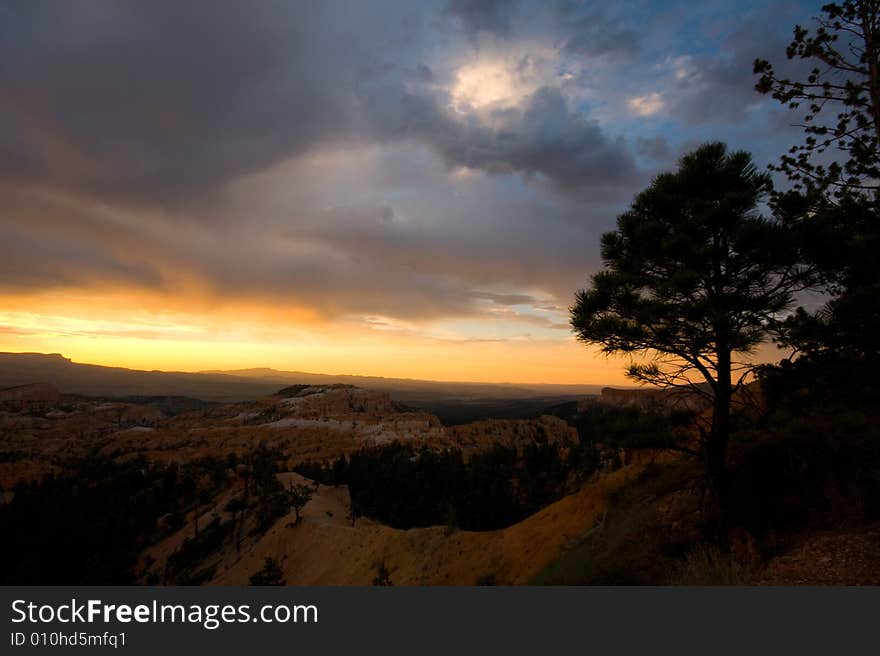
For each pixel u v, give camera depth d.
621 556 9.80
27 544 82.69
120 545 87.06
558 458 65.94
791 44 12.27
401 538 37.72
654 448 9.95
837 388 8.97
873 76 11.09
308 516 62.25
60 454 179.62
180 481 123.44
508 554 23.19
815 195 9.80
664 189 10.70
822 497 8.58
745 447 10.56
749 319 9.18
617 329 10.03
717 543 8.62
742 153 10.34
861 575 6.24
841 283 9.23
